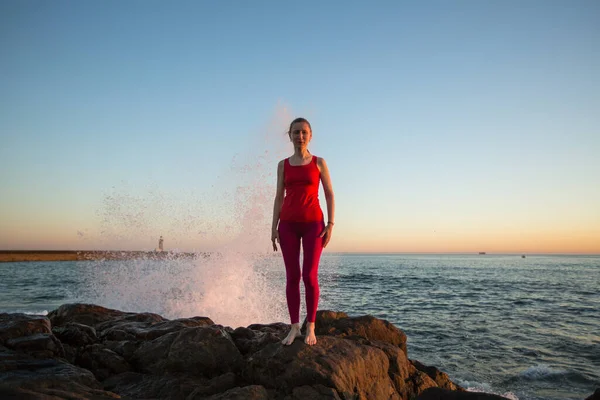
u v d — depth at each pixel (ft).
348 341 12.62
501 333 35.70
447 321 41.55
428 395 10.68
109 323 16.71
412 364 15.07
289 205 12.14
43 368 10.84
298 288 12.14
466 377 23.84
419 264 250.57
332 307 51.65
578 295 68.13
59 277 104.94
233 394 9.77
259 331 15.29
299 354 11.25
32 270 143.84
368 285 85.66
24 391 7.96
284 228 12.14
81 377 10.56
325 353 11.47
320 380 10.49
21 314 14.08
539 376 23.95
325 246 12.27
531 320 42.39
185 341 12.72
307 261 11.78
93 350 13.25
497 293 70.69
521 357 27.86
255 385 10.34
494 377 23.82
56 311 18.51
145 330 14.69
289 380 10.74
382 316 44.52
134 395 11.24
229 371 12.42
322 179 12.41
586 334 35.50
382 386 11.89
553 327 38.60
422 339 33.24
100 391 9.78
